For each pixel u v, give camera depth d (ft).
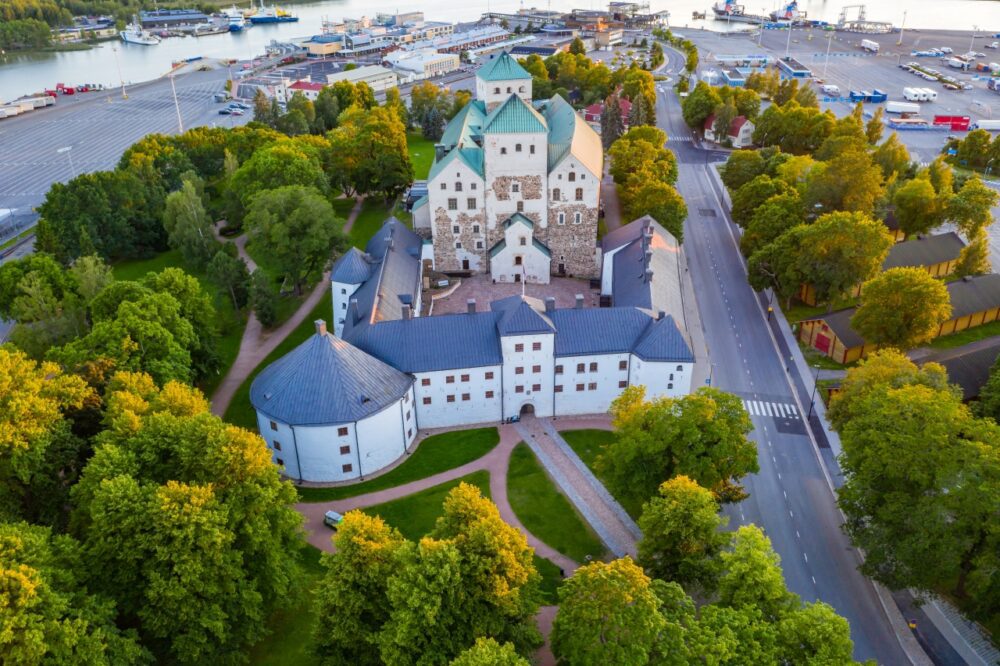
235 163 573.33
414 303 388.98
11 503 227.40
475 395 325.21
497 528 197.36
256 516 218.79
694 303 433.48
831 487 291.17
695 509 216.95
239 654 211.61
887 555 230.27
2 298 386.11
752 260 422.41
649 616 175.94
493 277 451.53
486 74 556.51
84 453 256.11
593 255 456.04
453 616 189.26
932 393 252.01
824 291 403.54
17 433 227.40
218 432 227.61
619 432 269.44
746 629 181.37
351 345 302.25
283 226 423.23
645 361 315.37
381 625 197.16
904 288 336.29
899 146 576.61
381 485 293.43
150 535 198.08
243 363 384.47
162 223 534.37
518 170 433.48
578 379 328.29
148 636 207.82
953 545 214.48
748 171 563.48
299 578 232.94
